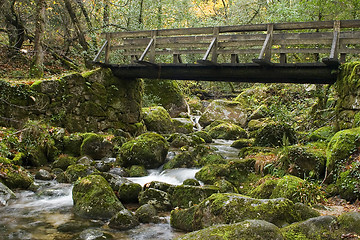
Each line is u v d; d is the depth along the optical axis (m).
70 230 4.93
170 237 4.77
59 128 10.31
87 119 11.59
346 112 8.05
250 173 7.34
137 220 5.29
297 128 11.89
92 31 16.20
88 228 5.03
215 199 4.70
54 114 10.71
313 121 11.90
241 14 22.58
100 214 5.51
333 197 5.91
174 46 10.79
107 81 12.25
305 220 3.96
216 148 11.38
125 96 13.02
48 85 10.62
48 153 9.37
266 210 4.29
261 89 18.52
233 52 9.76
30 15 15.77
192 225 4.87
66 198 6.48
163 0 18.20
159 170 8.95
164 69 11.12
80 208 5.65
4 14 14.51
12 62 14.77
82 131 11.41
